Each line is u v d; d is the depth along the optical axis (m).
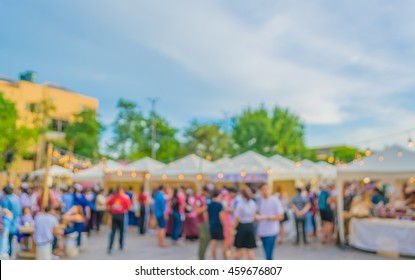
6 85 32.72
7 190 7.53
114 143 42.62
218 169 14.74
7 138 24.98
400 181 16.45
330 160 13.64
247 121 46.97
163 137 44.88
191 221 10.78
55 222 7.19
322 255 8.62
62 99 36.62
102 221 14.98
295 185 16.98
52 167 19.05
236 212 6.56
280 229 10.19
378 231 8.87
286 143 47.44
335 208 11.08
